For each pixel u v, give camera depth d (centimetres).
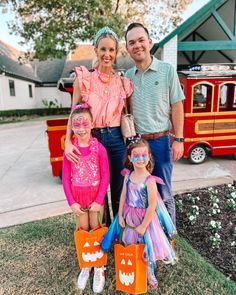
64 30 1234
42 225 343
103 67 232
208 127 577
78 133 228
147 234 224
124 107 255
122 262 222
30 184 518
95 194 239
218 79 555
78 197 239
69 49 1286
